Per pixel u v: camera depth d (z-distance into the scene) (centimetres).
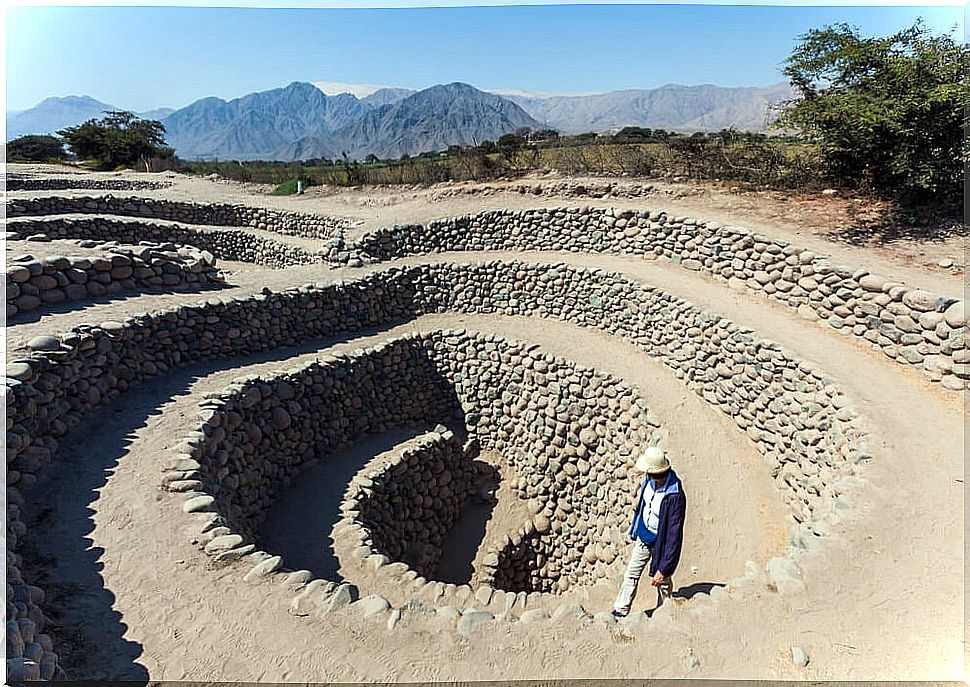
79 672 457
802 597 541
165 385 992
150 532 619
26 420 724
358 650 493
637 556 592
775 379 988
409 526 1140
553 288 1497
